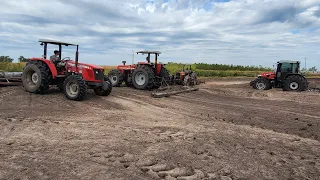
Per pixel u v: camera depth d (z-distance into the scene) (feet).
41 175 11.55
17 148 14.74
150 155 14.48
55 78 33.88
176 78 56.18
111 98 33.86
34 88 33.32
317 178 12.43
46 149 14.75
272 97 42.42
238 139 18.22
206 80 81.05
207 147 16.20
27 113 23.45
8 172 11.76
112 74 49.65
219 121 23.97
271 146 17.01
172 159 14.06
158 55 48.98
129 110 27.35
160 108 29.30
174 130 19.95
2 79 38.75
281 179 12.22
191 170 12.79
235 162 14.03
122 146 15.75
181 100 36.14
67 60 34.55
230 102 36.04
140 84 46.14
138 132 19.01
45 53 33.73
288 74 53.67
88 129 19.20
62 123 20.57
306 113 28.84
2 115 22.29
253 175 12.52
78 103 29.32
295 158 14.97
